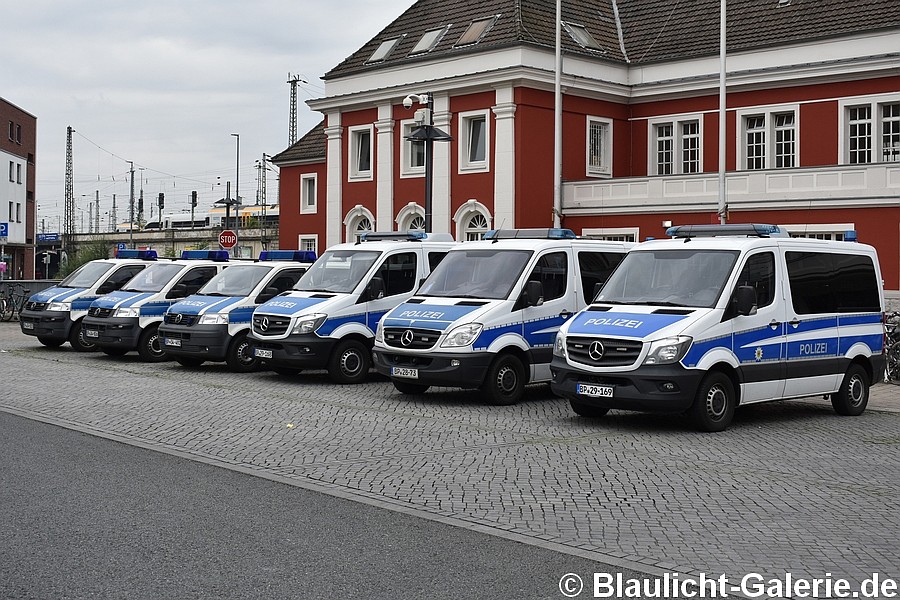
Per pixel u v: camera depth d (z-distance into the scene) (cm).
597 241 1744
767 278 1419
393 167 4059
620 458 1144
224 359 2012
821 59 3484
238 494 934
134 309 2214
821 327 1481
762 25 3712
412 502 912
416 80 3947
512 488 977
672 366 1302
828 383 1494
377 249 1912
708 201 3403
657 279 1427
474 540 782
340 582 666
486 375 1579
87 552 730
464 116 3825
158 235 8044
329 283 1906
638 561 731
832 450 1215
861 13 3469
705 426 1334
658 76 3903
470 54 3772
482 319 1577
